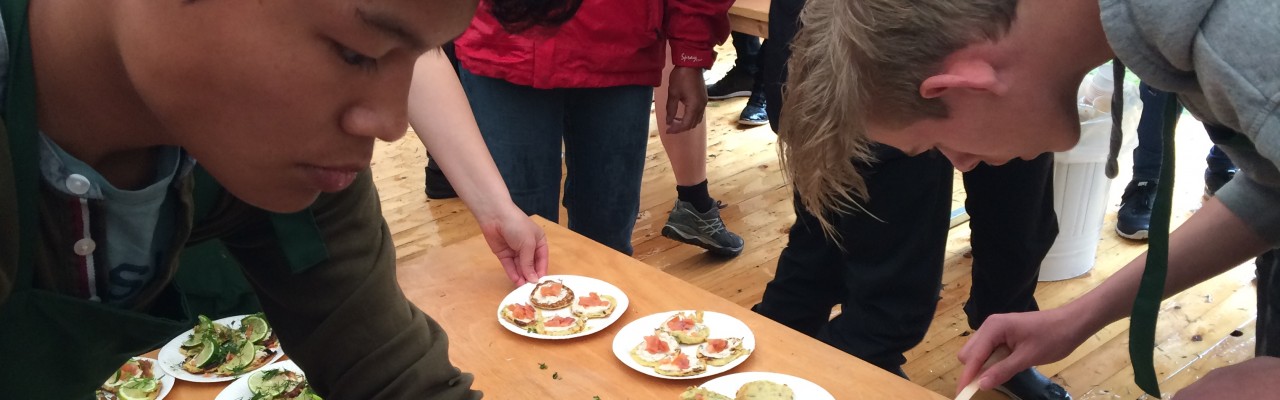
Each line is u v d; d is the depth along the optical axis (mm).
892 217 1597
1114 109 804
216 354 1189
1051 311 1143
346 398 796
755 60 4004
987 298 1834
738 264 2689
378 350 786
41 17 486
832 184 944
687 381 1156
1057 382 2076
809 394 1098
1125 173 3100
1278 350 1119
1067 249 2436
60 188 540
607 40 1812
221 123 465
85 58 486
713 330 1258
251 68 439
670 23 1938
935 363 2166
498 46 1806
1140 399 2004
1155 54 655
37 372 603
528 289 1361
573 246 1516
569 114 1965
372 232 788
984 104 782
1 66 478
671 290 1378
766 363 1179
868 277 1685
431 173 3104
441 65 1382
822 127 866
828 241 1779
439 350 842
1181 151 3293
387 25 440
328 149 486
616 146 1952
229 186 516
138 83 461
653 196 3164
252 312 1457
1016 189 1631
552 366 1197
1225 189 1080
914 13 765
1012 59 750
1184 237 1084
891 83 804
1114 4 653
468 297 1361
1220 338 2223
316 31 438
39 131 514
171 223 627
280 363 1193
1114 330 2256
